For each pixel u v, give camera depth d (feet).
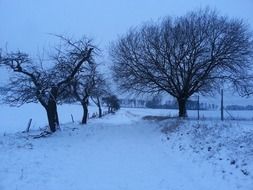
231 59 85.97
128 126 84.79
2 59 70.33
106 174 35.50
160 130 72.08
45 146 54.60
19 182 30.89
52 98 75.77
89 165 40.16
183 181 32.35
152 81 90.43
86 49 78.74
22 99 73.72
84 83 95.35
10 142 58.70
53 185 30.53
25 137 67.72
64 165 39.55
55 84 75.66
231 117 85.76
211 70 88.28
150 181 32.55
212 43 85.71
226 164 35.22
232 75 88.84
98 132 75.97
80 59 78.79
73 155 46.96
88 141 62.28
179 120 74.28
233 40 85.10
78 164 40.55
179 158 43.88
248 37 87.20
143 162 42.32
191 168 37.52
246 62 87.56
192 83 89.86
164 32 89.25
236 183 29.68
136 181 32.58
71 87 89.92
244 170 31.78
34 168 36.94
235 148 39.99
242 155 36.42
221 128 54.03
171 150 50.39
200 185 30.71
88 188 29.94
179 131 61.82
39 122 131.34
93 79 99.50
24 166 37.70
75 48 79.20
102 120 133.90
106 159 44.45
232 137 46.03
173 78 89.56
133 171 37.04
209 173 34.17
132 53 90.94
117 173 36.04
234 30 86.07
